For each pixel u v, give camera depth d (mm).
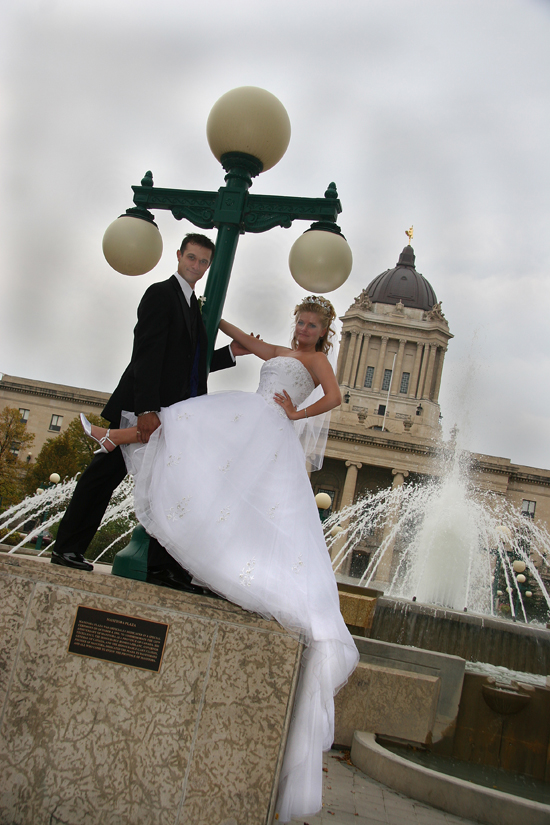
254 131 4680
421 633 9570
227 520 3488
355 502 73000
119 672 3318
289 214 4797
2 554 3596
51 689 3324
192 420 3725
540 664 9406
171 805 3193
